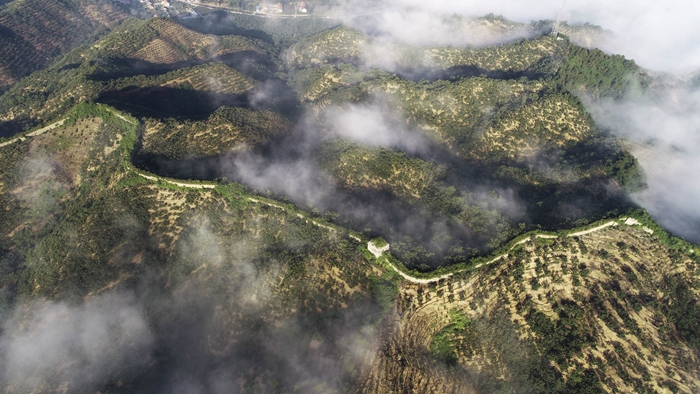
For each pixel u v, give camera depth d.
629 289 125.06
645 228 135.00
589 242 135.12
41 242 155.88
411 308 129.62
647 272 127.38
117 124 179.88
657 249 131.25
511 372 119.06
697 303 119.81
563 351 117.19
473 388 119.88
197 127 180.38
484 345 124.50
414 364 119.94
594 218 138.12
